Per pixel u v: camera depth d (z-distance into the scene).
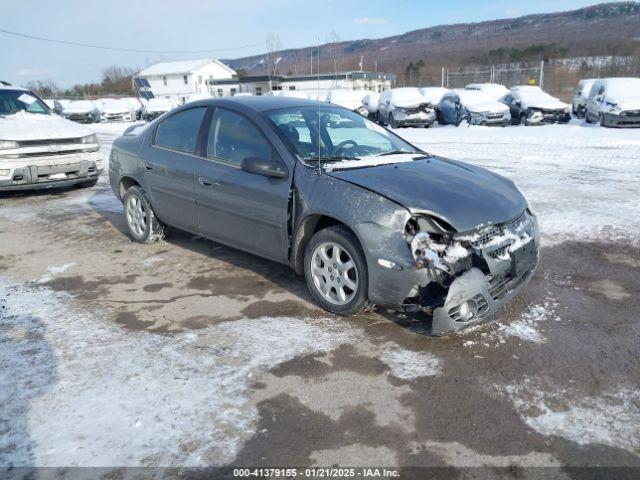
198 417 2.69
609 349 3.30
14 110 8.73
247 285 4.46
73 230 6.36
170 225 5.34
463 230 3.29
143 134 5.52
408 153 4.55
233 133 4.48
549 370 3.07
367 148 4.46
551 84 32.22
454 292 3.14
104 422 2.66
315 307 3.98
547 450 2.42
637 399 2.78
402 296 3.32
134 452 2.45
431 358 3.22
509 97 20.14
